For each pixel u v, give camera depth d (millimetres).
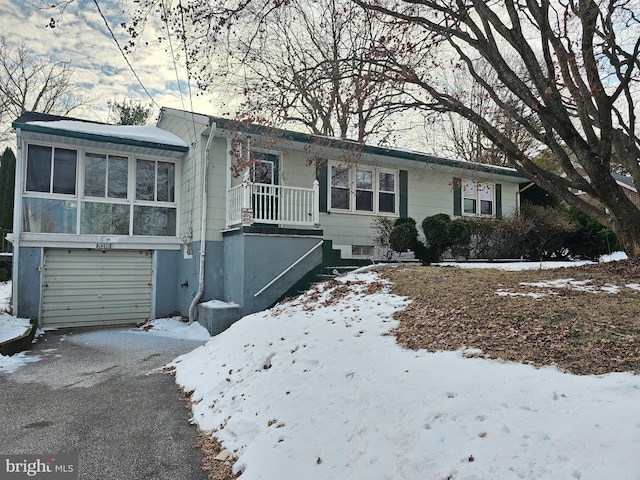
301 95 8180
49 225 9922
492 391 3289
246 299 9422
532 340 4273
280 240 9875
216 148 10516
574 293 5941
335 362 4570
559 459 2402
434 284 7285
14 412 4633
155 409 4762
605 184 6863
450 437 2809
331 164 12148
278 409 3920
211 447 3746
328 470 2900
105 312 10641
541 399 3066
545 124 6977
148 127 12656
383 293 7168
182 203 11586
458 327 4961
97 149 10547
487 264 11055
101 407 4816
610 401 2896
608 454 2348
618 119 8500
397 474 2645
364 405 3557
